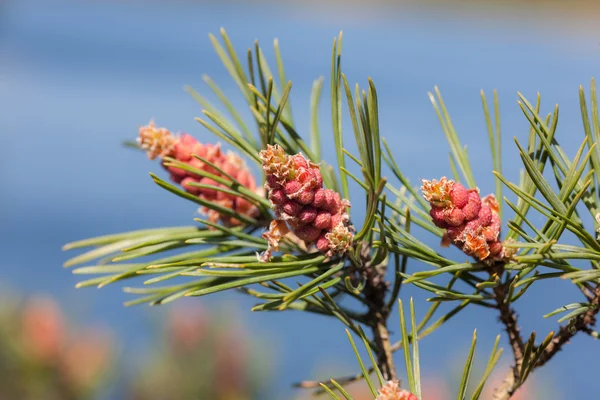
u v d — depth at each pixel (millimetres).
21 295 728
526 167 452
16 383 706
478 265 462
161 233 490
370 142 455
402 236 469
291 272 464
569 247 452
